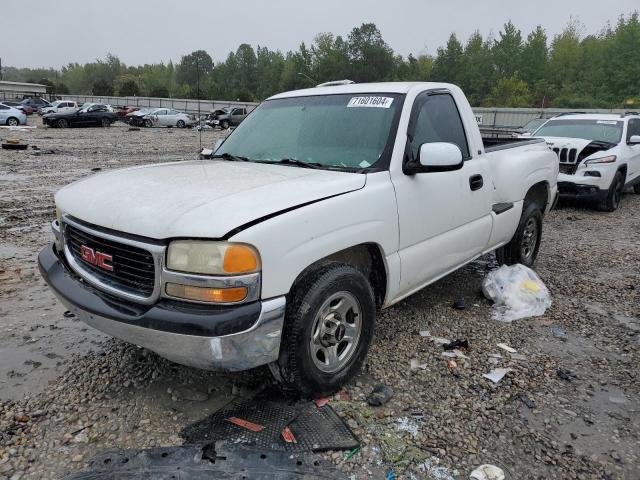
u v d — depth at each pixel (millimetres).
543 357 3678
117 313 2633
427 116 3857
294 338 2758
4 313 4340
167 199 2709
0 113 31031
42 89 83188
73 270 3051
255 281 2502
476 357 3650
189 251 2455
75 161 14859
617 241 7207
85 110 34031
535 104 74250
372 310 3248
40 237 6816
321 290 2828
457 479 2469
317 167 3434
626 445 2746
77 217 2928
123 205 2750
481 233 4383
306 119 3916
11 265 5613
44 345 3771
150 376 3322
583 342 3939
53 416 2912
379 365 3498
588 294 4980
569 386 3305
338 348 3168
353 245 3029
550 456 2650
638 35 64688
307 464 2500
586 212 9500
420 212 3555
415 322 4234
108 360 3537
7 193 9727
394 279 3428
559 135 10375
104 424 2838
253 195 2707
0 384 3238
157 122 37469
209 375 3316
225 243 2439
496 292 4633
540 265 5949
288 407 2963
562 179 9328
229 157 3971
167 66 118938
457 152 3334
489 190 4434
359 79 82438
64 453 2605
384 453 2617
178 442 2674
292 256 2646
